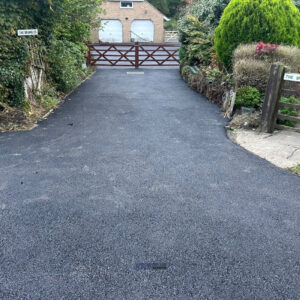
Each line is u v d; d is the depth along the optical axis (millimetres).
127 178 3820
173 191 3520
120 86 10102
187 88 9977
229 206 3229
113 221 2947
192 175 3924
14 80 6137
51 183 3682
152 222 2938
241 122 5941
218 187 3625
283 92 5320
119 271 2330
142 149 4781
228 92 7141
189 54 11422
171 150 4762
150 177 3854
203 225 2900
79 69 10617
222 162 4344
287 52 6516
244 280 2266
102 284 2213
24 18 6496
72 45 10117
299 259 2484
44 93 7660
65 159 4375
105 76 12102
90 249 2562
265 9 7367
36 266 2375
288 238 2736
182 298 2100
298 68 6121
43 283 2219
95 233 2768
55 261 2428
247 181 3787
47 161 4305
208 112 7086
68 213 3074
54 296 2113
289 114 5672
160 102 7996
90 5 10211
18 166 4133
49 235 2736
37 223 2908
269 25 7375
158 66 15359
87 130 5660
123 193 3467
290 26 7457
